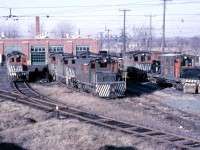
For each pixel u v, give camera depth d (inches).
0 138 752.3
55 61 1915.6
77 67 1497.3
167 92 1497.3
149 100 1272.1
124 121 910.4
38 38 3061.0
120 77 1406.3
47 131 802.2
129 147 684.1
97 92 1295.5
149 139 741.3
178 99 1312.7
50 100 1251.8
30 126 851.4
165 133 783.7
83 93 1397.6
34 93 1440.7
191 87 1459.2
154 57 2118.6
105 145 693.9
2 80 1934.1
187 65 1573.6
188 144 708.7
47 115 984.3
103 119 940.6
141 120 930.1
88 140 723.4
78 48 3110.2
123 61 2206.0
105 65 1382.9
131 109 1080.2
